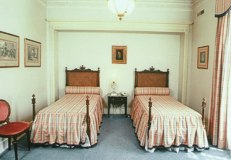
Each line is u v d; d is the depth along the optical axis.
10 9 3.61
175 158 3.36
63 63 6.04
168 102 4.77
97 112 4.57
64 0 5.42
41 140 3.66
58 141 3.63
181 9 5.53
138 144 3.89
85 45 5.99
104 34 5.97
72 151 3.56
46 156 3.36
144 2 5.45
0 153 3.36
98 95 5.66
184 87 5.75
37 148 3.65
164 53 6.04
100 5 5.47
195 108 5.29
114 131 4.63
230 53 3.56
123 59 6.04
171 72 6.09
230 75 3.56
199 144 3.57
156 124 3.56
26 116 4.29
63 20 5.47
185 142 3.62
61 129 3.62
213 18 4.36
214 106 3.86
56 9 5.50
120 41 6.00
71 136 3.61
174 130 3.57
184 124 3.59
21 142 3.92
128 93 6.14
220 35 3.75
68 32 5.94
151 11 5.52
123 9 3.36
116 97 5.73
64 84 6.11
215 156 3.44
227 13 3.60
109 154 3.46
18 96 3.94
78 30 5.68
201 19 4.98
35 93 4.79
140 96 5.59
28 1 4.34
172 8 5.52
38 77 4.96
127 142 3.99
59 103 4.50
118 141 4.04
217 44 3.86
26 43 4.23
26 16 4.26
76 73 6.01
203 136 3.63
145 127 3.67
